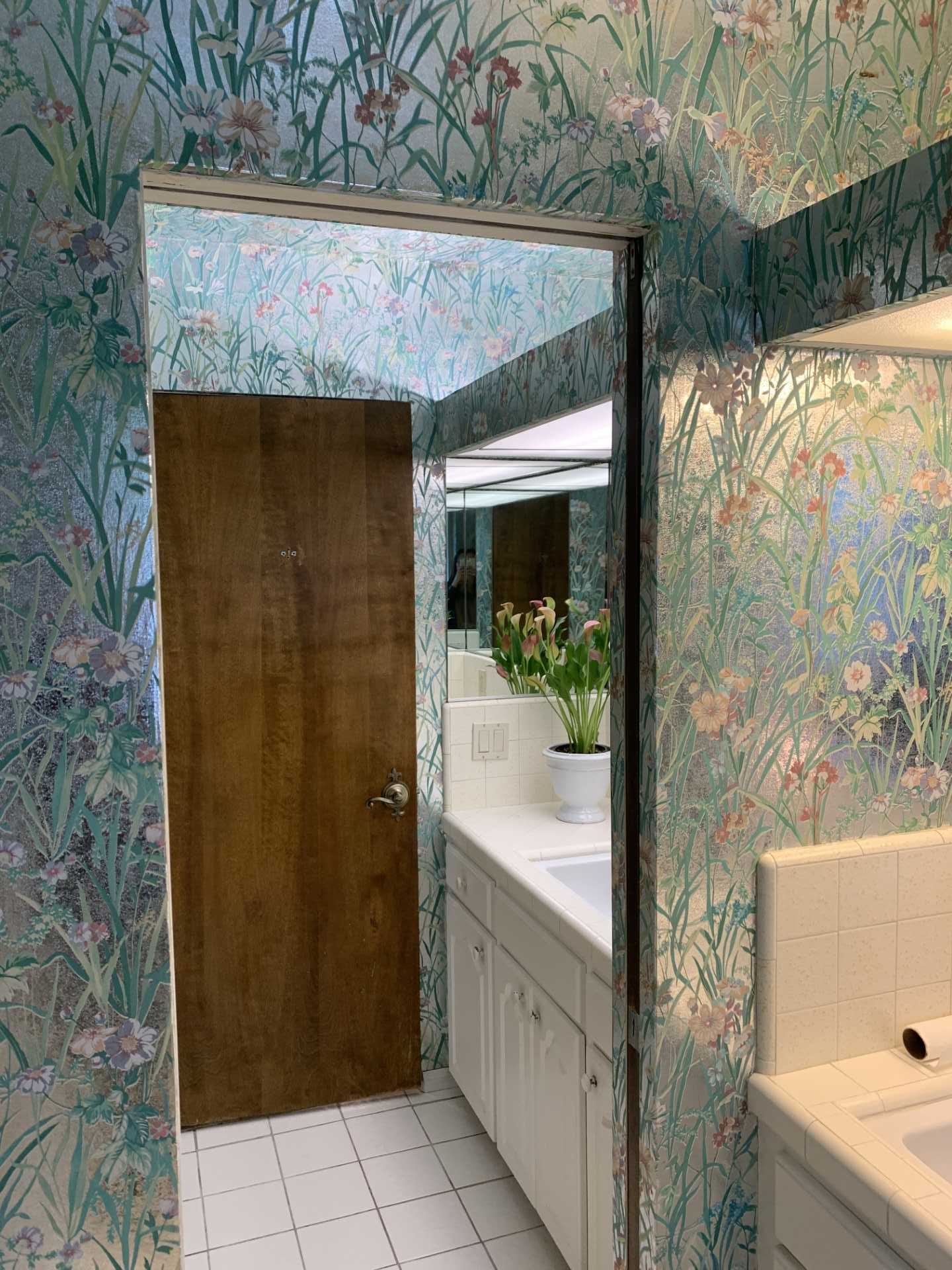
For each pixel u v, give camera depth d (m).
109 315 1.01
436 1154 2.46
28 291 0.99
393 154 1.10
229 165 1.04
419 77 1.11
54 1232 1.07
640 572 1.35
